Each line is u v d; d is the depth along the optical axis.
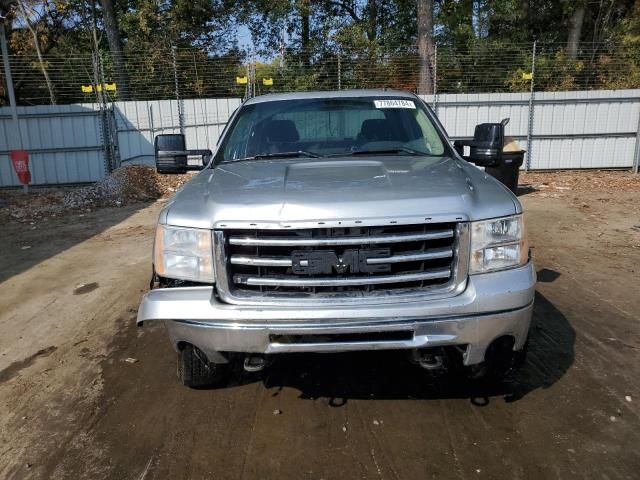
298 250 2.87
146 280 6.21
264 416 3.38
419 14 17.89
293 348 2.89
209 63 18.42
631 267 6.31
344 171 3.45
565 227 8.52
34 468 2.98
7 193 14.60
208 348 2.98
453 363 3.71
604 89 17.42
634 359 3.99
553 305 5.12
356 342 2.87
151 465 2.97
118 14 23.67
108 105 15.52
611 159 16.27
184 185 3.60
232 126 4.49
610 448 2.98
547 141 16.14
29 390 3.81
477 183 3.25
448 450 3.01
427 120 4.46
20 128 15.27
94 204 11.71
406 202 2.88
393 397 3.55
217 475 2.87
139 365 4.12
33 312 5.36
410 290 2.91
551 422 3.23
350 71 17.62
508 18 23.94
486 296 2.88
